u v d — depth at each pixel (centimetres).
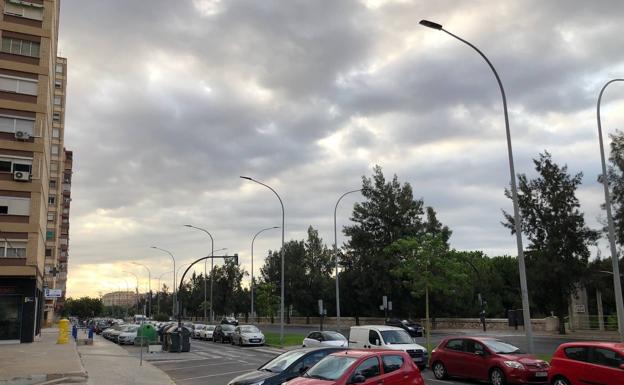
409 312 5897
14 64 4259
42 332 6228
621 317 2341
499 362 1664
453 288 2909
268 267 9200
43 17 4425
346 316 7481
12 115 4194
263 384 1257
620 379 1279
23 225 4100
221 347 3872
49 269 9006
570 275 4144
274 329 6594
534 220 4353
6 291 4000
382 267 5919
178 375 2145
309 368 1228
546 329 4531
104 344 4212
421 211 6400
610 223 2441
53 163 9312
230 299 10119
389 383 1126
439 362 1900
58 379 1894
